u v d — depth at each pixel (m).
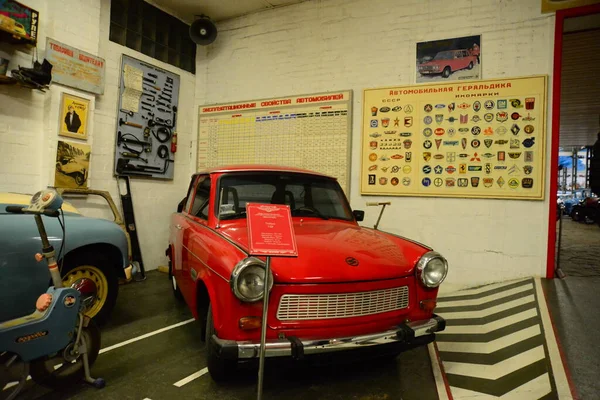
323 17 5.04
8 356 1.78
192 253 2.54
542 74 3.95
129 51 4.97
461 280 4.17
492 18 4.15
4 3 3.45
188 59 5.92
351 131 4.78
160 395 2.03
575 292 3.43
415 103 4.43
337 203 3.07
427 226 4.34
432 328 2.09
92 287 2.91
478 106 4.16
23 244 2.30
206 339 2.10
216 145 5.73
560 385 2.00
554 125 3.89
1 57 3.56
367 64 4.74
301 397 2.02
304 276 1.84
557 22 3.89
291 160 5.13
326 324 1.87
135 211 5.11
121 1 4.89
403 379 2.23
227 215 2.55
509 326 2.87
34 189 3.92
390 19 4.63
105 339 2.81
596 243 6.95
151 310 3.50
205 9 5.50
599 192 5.00
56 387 2.00
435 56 4.39
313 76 5.08
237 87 5.66
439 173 4.29
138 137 5.09
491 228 4.08
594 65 6.66
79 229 2.70
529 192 3.94
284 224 1.68
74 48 4.20
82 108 4.29
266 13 5.45
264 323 1.65
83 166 4.30
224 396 2.02
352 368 2.37
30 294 2.32
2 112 3.67
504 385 2.08
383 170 4.54
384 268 2.04
